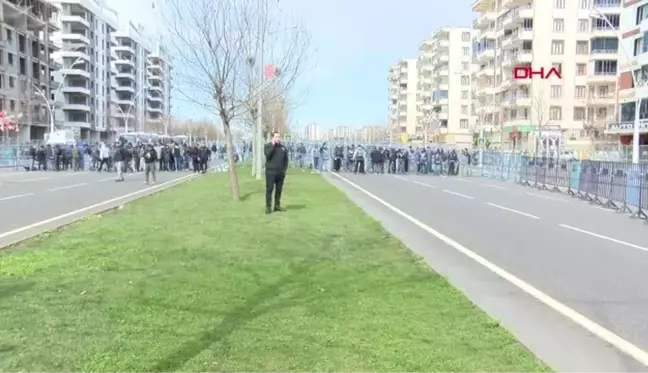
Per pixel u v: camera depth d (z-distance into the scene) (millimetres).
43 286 6449
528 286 7473
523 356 4695
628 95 55875
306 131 148375
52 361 4262
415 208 16766
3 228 11664
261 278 7113
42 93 75312
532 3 75688
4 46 69438
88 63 101812
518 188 27562
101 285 6527
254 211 14383
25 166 42031
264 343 4762
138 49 127125
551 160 26688
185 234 10477
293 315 5578
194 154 37656
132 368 4164
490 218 14797
